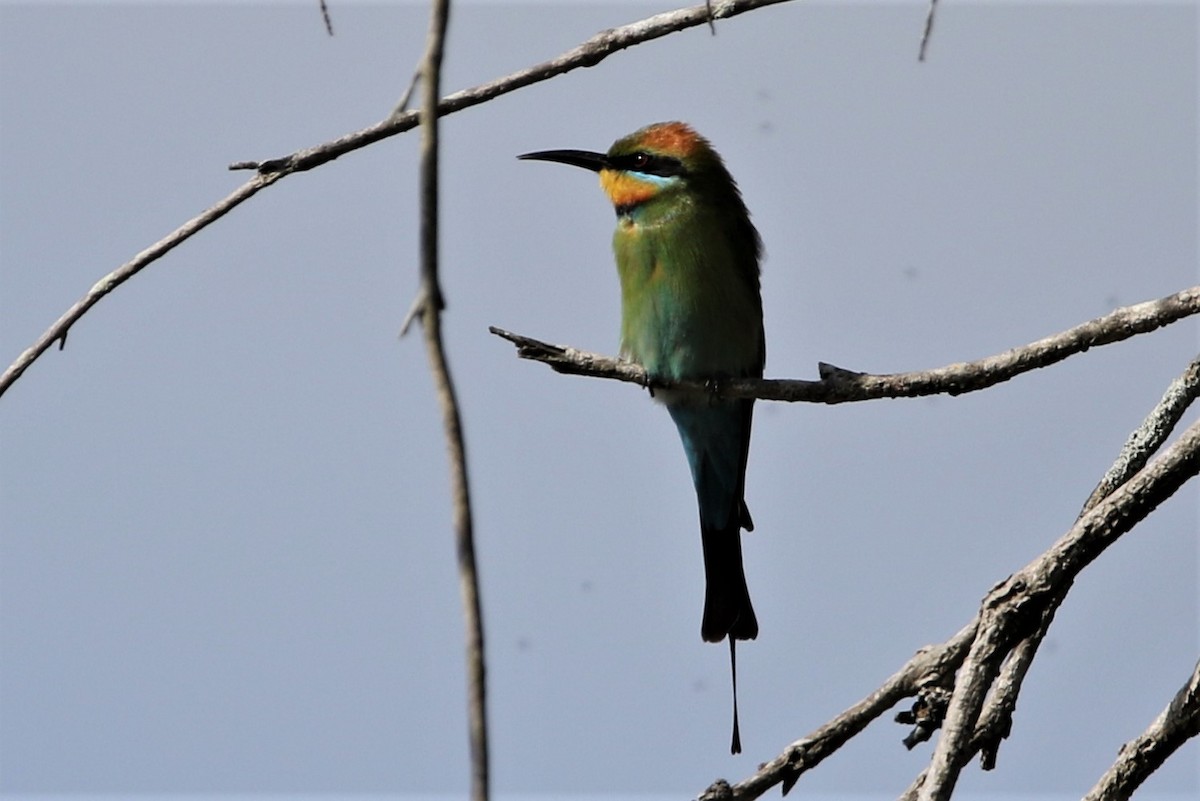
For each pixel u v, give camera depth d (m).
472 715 3.61
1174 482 6.55
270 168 7.19
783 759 7.05
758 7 7.19
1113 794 6.75
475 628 3.67
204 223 7.12
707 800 7.01
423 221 3.93
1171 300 6.92
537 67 7.30
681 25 7.23
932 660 7.02
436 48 4.02
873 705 7.03
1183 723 6.61
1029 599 6.56
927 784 6.20
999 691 6.73
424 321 3.88
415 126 7.25
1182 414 7.29
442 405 3.82
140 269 7.02
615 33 7.27
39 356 6.94
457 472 3.78
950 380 7.21
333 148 7.21
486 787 3.56
